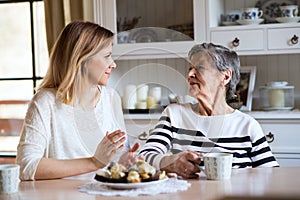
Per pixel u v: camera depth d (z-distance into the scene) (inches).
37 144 68.6
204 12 112.8
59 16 122.7
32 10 138.9
